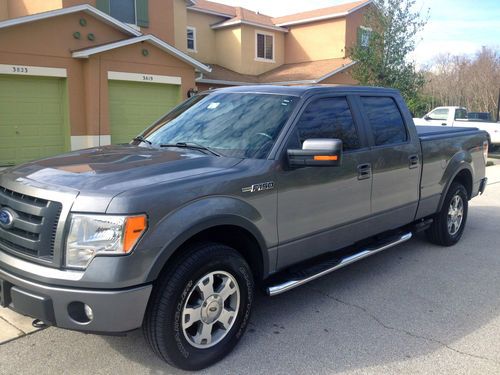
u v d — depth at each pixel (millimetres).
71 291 2779
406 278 5062
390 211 4898
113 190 2885
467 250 6082
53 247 2863
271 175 3555
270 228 3602
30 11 16203
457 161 5938
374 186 4594
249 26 25062
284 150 3689
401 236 5168
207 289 3225
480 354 3514
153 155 3643
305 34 26375
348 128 4398
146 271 2836
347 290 4715
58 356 3412
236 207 3301
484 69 53906
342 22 24875
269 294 3688
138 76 14742
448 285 4875
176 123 4398
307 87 4277
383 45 18109
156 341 3039
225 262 3287
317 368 3309
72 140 13820
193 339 3223
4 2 16719
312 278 3994
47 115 13461
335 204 4164
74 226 2812
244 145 3771
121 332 2861
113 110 14547
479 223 7578
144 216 2826
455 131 6148
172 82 15648
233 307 3434
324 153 3459
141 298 2855
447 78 56250
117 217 2770
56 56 13250
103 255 2766
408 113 5230
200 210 3076
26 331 3746
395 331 3859
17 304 2990
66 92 13578
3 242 3195
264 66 26234
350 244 4512
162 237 2885
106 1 16500
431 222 5797
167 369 3273
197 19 25031
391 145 4824
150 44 14859
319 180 3957
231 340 3428
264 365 3340
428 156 5402
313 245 4047
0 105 12531
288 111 3947
